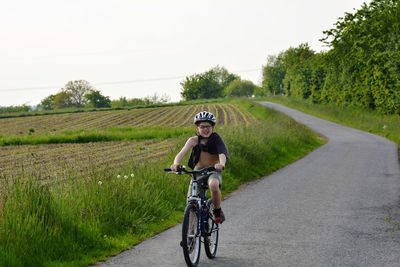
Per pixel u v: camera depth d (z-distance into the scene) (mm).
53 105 185125
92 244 8039
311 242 8656
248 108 80562
